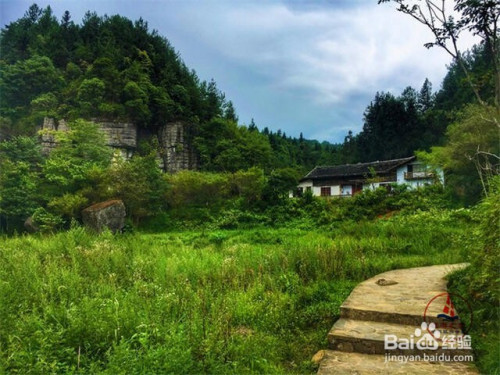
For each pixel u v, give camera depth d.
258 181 33.28
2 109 50.53
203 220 32.84
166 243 18.45
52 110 52.03
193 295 6.51
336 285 8.17
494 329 4.98
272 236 20.48
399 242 13.98
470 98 52.03
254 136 59.25
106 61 58.53
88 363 3.99
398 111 66.00
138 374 3.60
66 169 29.70
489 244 5.68
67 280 6.91
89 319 4.66
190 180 35.44
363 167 44.28
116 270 8.64
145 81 58.72
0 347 4.03
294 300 7.00
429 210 24.45
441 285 7.41
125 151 53.09
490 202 5.87
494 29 5.85
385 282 7.61
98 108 53.41
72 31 72.94
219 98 75.75
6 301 5.48
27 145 35.09
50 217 25.61
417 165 39.78
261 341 5.09
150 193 32.53
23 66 55.84
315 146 100.12
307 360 4.86
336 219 26.42
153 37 74.31
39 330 4.26
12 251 10.09
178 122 56.72
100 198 29.02
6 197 26.62
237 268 8.89
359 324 5.48
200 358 4.29
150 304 5.69
